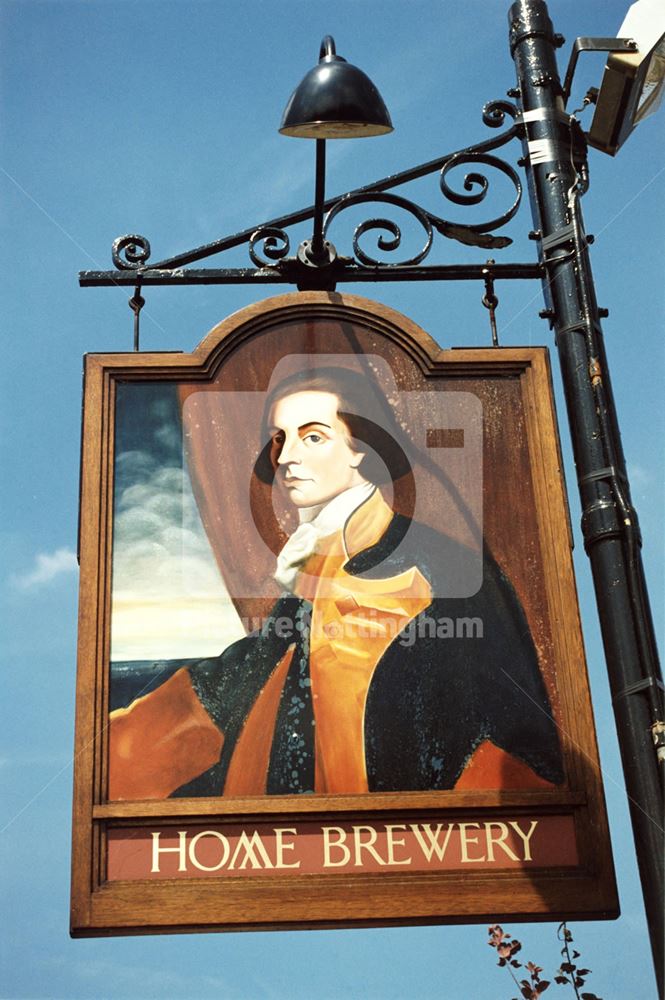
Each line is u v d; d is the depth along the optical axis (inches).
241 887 191.9
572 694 203.3
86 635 203.6
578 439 219.1
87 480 211.8
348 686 203.2
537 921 194.5
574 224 231.8
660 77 235.1
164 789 197.2
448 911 192.1
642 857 195.2
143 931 191.0
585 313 226.1
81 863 192.4
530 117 244.2
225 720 201.0
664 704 202.1
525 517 213.0
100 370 217.9
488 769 199.9
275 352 220.5
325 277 233.1
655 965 190.9
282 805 195.5
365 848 195.0
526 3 253.3
